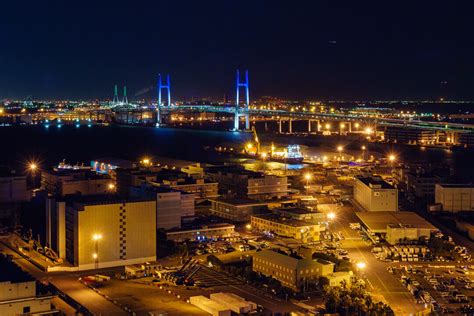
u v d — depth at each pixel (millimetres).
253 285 144625
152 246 163125
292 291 140125
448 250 172500
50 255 166000
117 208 158625
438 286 145000
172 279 147000
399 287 144125
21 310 117125
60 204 163625
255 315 124875
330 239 186250
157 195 189125
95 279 145750
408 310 128625
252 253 169375
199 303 129000
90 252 156625
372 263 163500
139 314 125000
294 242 179750
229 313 124188
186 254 166625
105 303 131500
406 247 174250
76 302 130625
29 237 184875
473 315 126625
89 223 155875
